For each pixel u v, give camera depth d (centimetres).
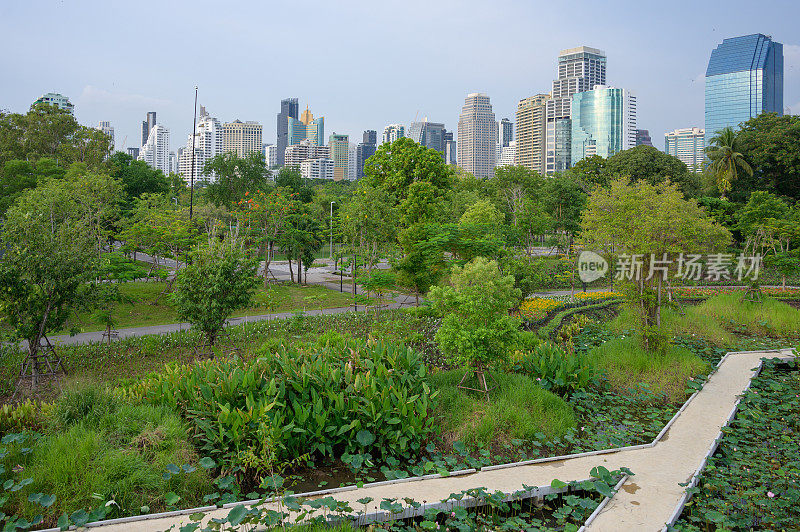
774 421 916
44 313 1044
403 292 2566
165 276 2320
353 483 724
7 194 2994
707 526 616
